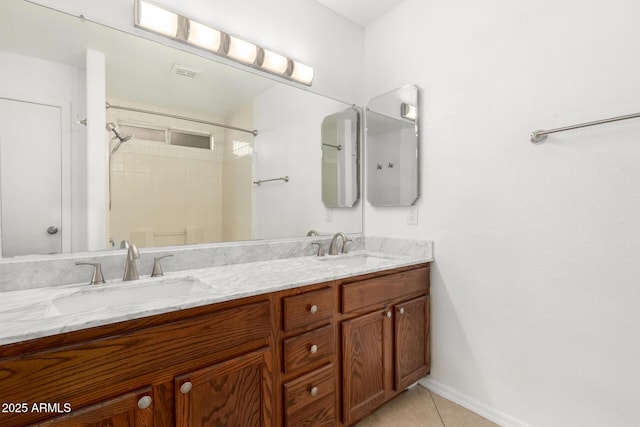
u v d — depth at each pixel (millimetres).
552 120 1334
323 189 2012
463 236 1652
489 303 1548
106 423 782
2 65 1107
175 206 1456
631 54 1140
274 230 1780
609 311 1190
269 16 1768
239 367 1027
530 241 1402
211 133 1565
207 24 1538
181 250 1426
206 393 951
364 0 1959
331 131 2059
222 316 993
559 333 1317
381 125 2092
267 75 1760
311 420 1225
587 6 1240
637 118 1118
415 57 1896
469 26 1625
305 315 1215
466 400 1627
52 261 1134
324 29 2023
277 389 1137
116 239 1309
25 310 865
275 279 1229
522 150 1425
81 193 1242
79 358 755
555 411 1328
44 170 1174
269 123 1767
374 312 1489
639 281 1124
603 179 1201
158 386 870
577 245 1268
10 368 679
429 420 1525
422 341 1740
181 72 1478
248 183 1680
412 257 1829
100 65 1283
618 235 1168
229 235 1609
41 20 1170
